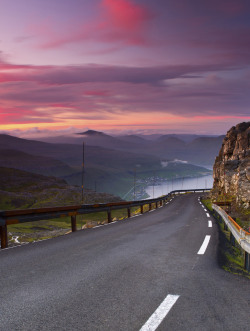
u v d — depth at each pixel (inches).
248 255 279.3
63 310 138.8
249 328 121.0
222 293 166.9
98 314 134.1
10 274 207.3
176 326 122.2
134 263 243.0
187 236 422.0
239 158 1739.7
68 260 255.1
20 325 122.4
